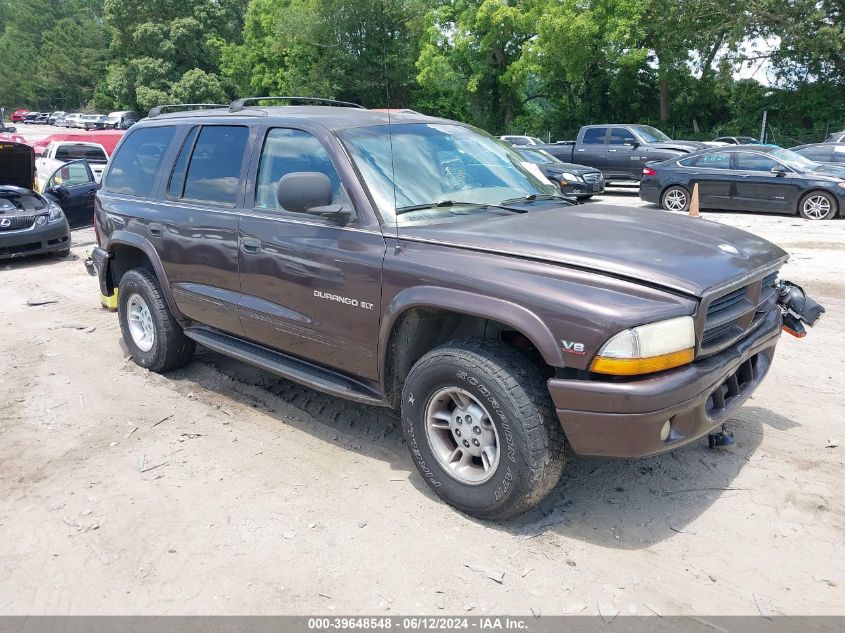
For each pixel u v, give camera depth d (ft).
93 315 24.31
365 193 11.98
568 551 10.12
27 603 9.27
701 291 9.49
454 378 10.48
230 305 14.48
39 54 317.22
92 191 44.11
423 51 120.98
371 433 14.20
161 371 17.72
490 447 10.54
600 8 106.32
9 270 34.01
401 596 9.23
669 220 12.42
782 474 12.10
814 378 16.57
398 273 11.11
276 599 9.21
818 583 9.34
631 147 62.69
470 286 10.25
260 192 13.85
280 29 123.75
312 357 13.21
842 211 43.16
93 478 12.51
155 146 17.20
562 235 10.86
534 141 88.28
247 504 11.55
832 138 67.62
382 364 11.72
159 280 16.40
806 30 98.22
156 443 13.88
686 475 12.16
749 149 46.78
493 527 10.76
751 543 10.22
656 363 9.21
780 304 12.91
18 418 15.23
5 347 20.45
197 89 168.25
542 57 112.27
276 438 14.03
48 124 230.27
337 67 124.57
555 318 9.49
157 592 9.42
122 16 183.42
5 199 36.52
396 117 14.07
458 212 12.39
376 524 10.89
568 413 9.62
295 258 12.74
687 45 111.55
